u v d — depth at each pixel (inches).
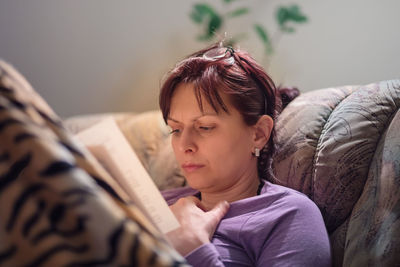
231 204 39.3
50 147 15.4
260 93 40.6
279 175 43.7
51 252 14.9
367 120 40.6
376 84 43.2
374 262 32.9
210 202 42.2
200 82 37.8
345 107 42.9
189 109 38.1
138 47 103.4
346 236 38.0
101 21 102.5
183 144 38.5
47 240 14.9
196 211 37.9
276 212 37.2
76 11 102.0
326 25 93.0
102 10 102.1
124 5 102.0
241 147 39.5
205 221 37.0
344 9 91.1
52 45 103.0
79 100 105.3
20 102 16.6
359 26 90.6
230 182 40.4
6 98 16.6
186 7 101.7
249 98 39.1
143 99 105.3
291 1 95.5
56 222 15.1
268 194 38.9
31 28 102.2
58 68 103.9
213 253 33.9
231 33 98.9
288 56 97.0
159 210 29.5
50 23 102.2
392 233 32.6
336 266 38.6
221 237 37.5
